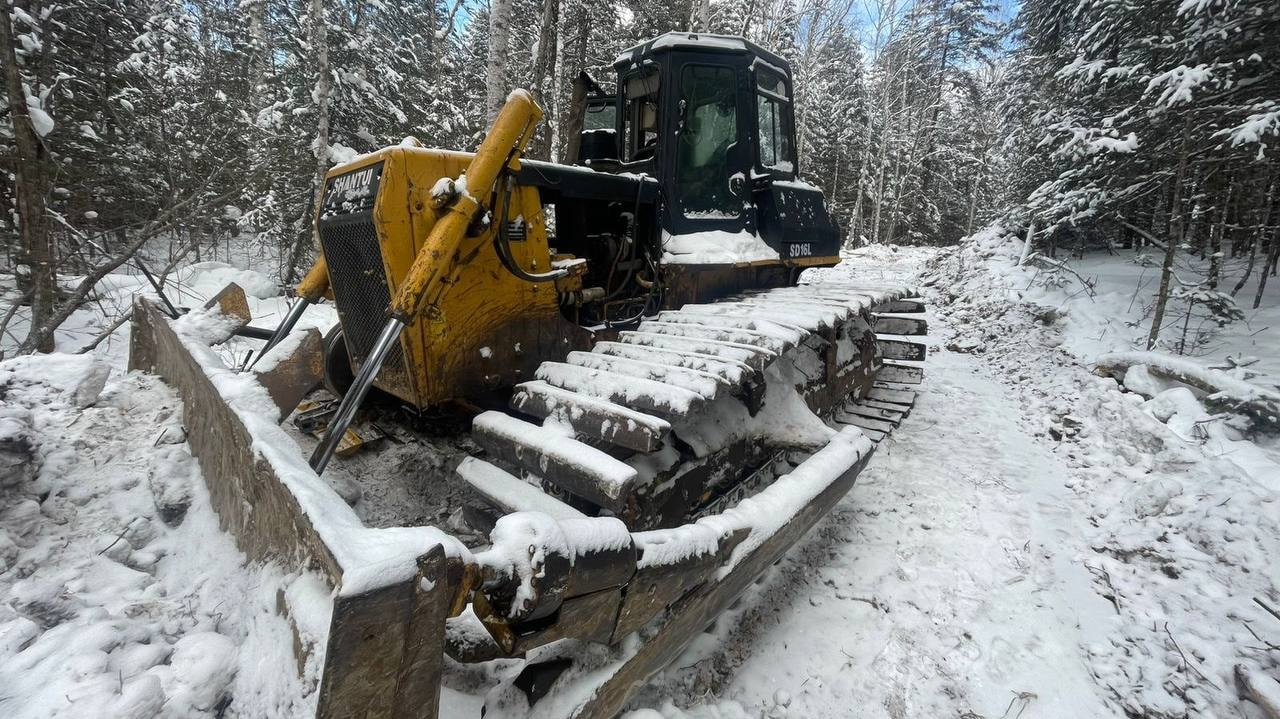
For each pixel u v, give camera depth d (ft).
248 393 6.36
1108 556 10.06
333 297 9.80
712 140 12.78
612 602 5.05
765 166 14.39
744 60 12.85
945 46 86.63
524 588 4.08
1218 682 7.21
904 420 17.03
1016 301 29.78
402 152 7.46
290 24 37.11
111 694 3.97
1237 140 17.60
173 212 21.44
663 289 11.96
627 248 11.62
